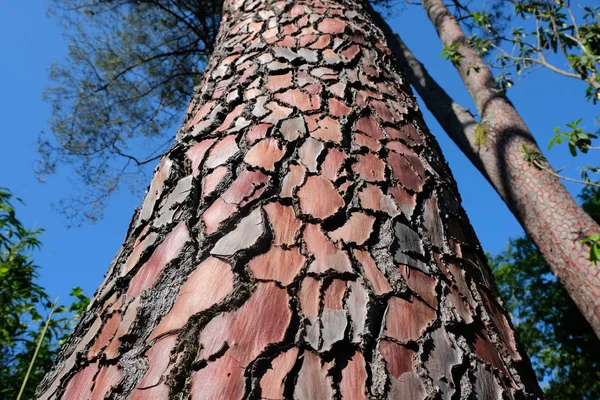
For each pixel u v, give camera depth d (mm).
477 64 3096
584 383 6660
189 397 547
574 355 6852
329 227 733
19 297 2783
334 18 1358
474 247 926
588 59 2262
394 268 704
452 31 3488
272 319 606
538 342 7242
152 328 650
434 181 954
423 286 708
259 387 545
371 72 1193
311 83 1059
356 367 579
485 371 651
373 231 749
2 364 2709
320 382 557
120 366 622
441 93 3434
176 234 757
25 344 2697
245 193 773
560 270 2188
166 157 955
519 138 2594
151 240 786
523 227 2445
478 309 752
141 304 680
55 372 765
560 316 7031
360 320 625
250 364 563
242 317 607
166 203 836
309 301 632
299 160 844
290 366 563
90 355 684
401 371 591
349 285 661
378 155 910
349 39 1280
